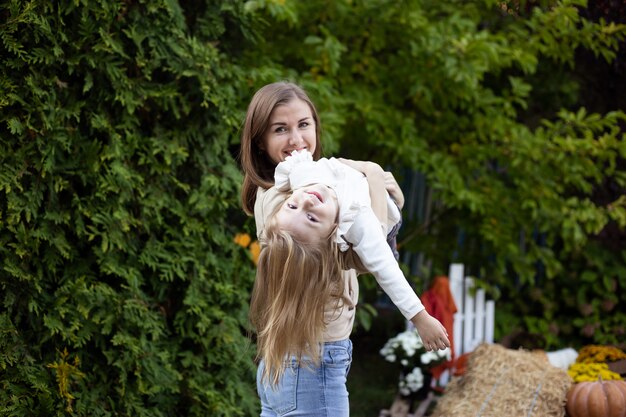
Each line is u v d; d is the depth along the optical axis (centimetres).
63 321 304
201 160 353
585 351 478
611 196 571
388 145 507
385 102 544
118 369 320
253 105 247
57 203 302
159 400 334
